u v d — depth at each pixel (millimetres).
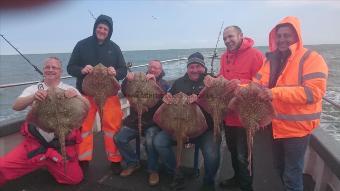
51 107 3299
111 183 4176
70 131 3424
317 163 3988
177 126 3490
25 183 4141
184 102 3504
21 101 3828
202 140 3953
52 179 4266
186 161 4586
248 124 3080
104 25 4461
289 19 3043
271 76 3316
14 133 4543
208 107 3570
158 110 3686
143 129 4359
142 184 4148
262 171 4469
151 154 4125
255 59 3672
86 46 4566
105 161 4910
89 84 4113
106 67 4203
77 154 4156
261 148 5320
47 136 3947
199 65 4031
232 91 3428
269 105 3004
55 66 4070
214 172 3891
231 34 3670
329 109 7168
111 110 4441
